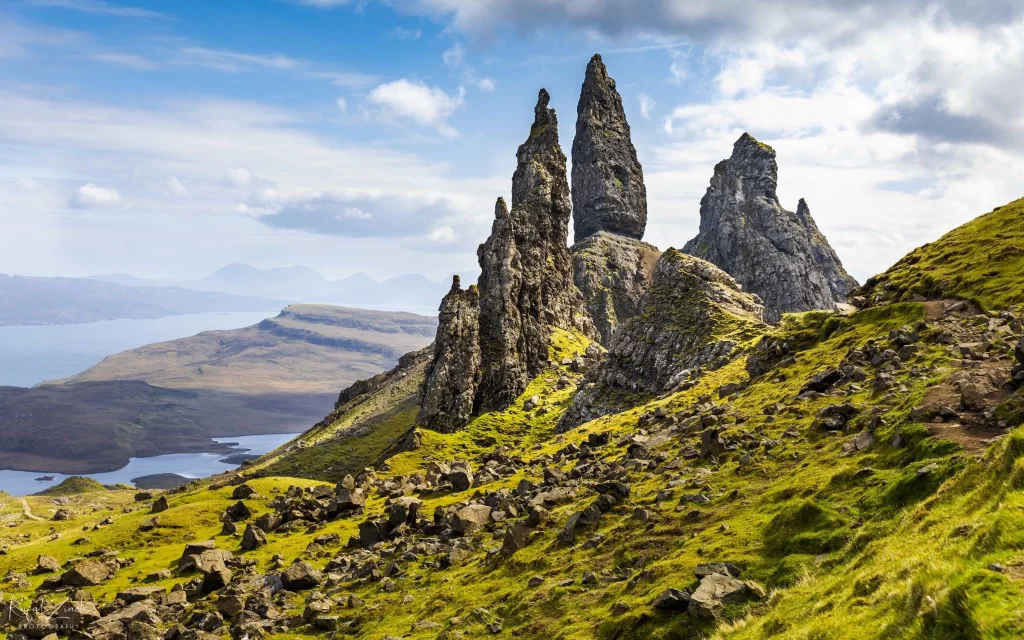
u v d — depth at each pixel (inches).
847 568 1359.5
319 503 5497.1
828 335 4180.6
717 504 2222.0
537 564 2377.0
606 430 5541.3
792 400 3065.9
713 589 1563.7
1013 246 3998.5
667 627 1533.0
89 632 2923.2
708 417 3353.8
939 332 3004.4
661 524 2235.5
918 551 1100.5
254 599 3115.2
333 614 2655.0
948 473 1579.7
